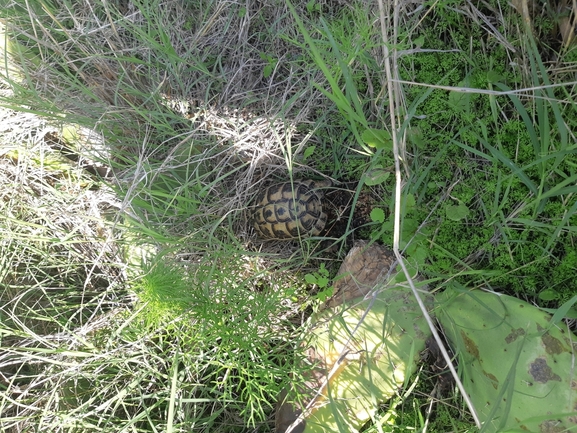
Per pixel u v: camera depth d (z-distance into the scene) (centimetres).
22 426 83
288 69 88
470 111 72
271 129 85
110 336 81
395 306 72
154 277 64
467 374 67
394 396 77
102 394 84
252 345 75
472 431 69
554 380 60
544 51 68
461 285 70
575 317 65
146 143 86
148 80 90
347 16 80
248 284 87
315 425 74
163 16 88
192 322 82
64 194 86
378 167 74
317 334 77
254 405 83
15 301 89
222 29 90
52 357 86
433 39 74
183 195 86
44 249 89
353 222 86
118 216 73
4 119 85
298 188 83
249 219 90
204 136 89
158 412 84
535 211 66
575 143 64
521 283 71
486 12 71
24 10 87
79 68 88
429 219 74
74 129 86
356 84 79
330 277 86
